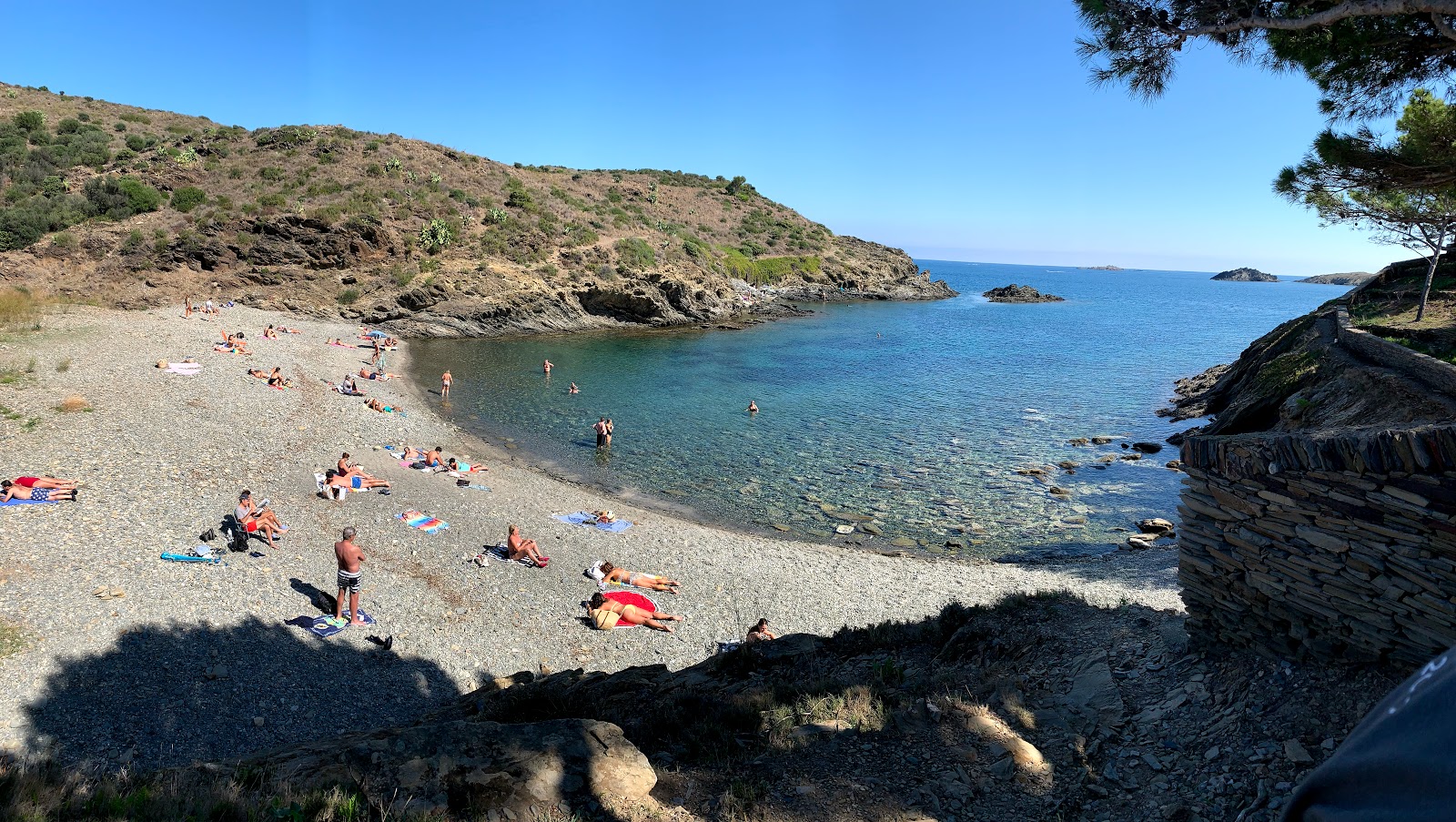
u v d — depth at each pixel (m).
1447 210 20.88
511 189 73.62
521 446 28.94
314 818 5.60
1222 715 6.83
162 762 9.09
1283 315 117.00
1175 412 37.00
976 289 171.88
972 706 7.62
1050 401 40.12
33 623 11.27
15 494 15.33
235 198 58.12
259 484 19.31
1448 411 18.52
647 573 17.27
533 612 14.80
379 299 54.25
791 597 16.39
